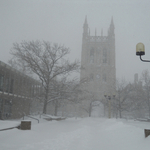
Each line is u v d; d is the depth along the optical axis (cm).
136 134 807
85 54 7788
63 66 2678
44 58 2569
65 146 686
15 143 695
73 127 1445
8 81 2466
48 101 2661
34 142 729
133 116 5944
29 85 2988
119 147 650
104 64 7712
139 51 742
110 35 8025
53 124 1672
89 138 900
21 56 2508
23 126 1029
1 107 2336
